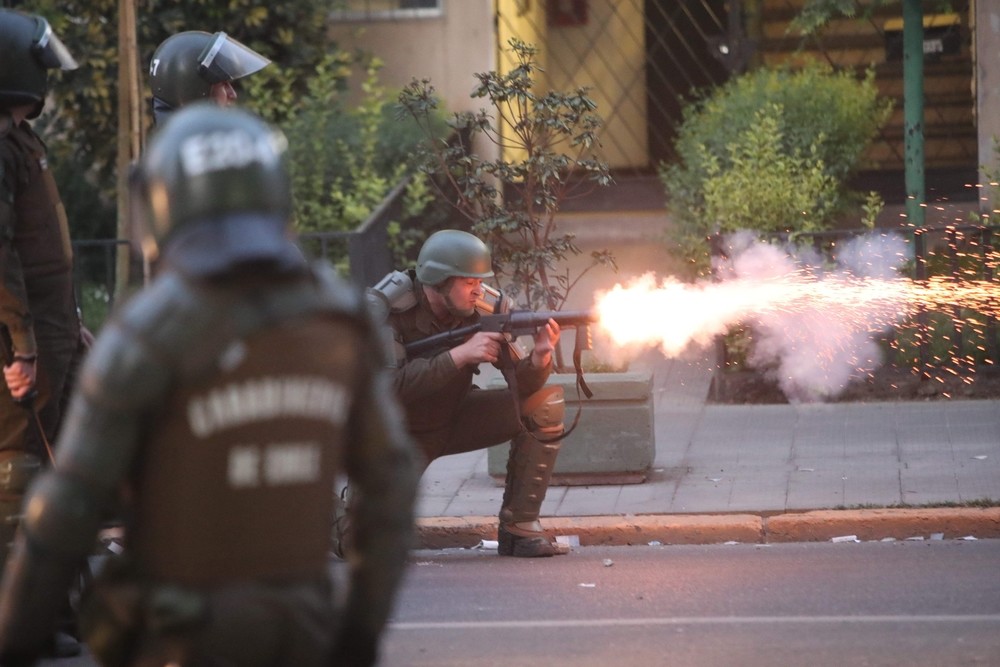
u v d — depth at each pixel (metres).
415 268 23.22
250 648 9.10
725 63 45.97
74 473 8.88
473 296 22.48
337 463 9.47
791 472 27.78
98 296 43.38
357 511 9.91
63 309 19.08
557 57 47.50
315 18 44.19
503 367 23.00
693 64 46.81
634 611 20.80
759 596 21.41
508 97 32.03
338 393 9.34
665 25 46.88
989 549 23.89
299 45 44.22
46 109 45.12
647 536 25.16
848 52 45.34
